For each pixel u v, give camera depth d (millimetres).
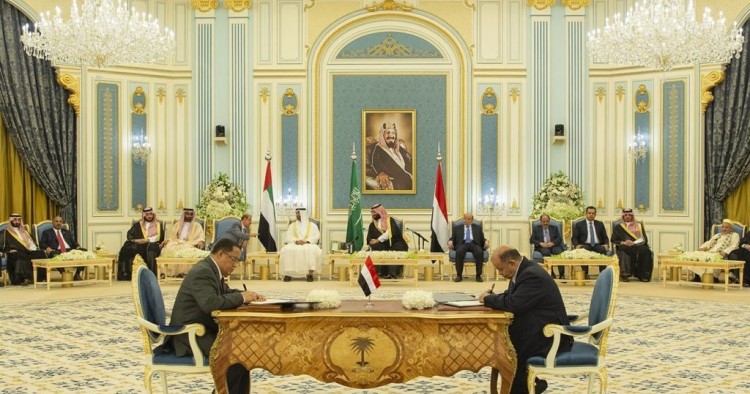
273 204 16391
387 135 17141
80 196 16234
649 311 11234
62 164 16078
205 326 5754
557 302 5809
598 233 15750
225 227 16062
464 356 5289
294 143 17094
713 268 13891
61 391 6527
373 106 17141
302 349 5340
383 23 17141
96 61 13008
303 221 16156
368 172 17141
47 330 9484
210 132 17047
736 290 13898
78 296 12773
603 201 16891
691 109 16031
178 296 5820
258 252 16172
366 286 6070
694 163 16000
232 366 5848
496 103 16984
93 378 7004
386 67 17141
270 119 17094
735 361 7777
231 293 5801
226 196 16500
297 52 17109
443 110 17109
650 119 16500
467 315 5285
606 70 16875
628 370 7383
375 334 5320
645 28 12672
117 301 12195
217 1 17125
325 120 17203
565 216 16094
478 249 15094
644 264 15422
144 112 16812
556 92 16891
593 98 16906
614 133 16859
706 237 16047
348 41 17172
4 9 15555
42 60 15875
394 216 17094
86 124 16250
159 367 5652
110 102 16484
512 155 16938
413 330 5320
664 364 7645
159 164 16969
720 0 15758
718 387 6703
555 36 16922
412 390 6703
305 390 6715
